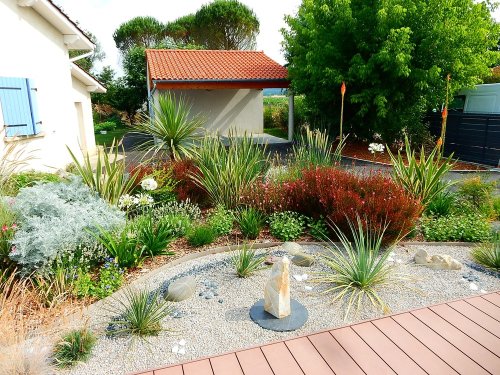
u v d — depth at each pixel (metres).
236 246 4.41
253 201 5.15
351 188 4.98
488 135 9.98
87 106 12.84
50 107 8.14
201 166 5.68
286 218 4.94
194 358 2.54
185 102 16.69
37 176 5.90
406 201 4.46
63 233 3.54
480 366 2.38
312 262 3.98
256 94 17.33
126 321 2.88
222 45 27.62
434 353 2.52
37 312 2.94
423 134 11.43
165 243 4.14
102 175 5.50
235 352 2.56
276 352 2.55
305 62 11.84
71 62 10.19
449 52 9.89
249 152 6.00
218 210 5.13
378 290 3.44
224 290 3.49
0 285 3.14
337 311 3.12
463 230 4.68
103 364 2.49
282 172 6.13
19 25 6.86
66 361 2.48
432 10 9.74
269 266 3.96
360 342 2.65
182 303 3.26
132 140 16.19
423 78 9.94
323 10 10.52
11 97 6.46
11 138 6.32
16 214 3.82
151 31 29.08
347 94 11.42
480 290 3.44
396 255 4.25
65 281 3.30
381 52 9.52
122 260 3.75
